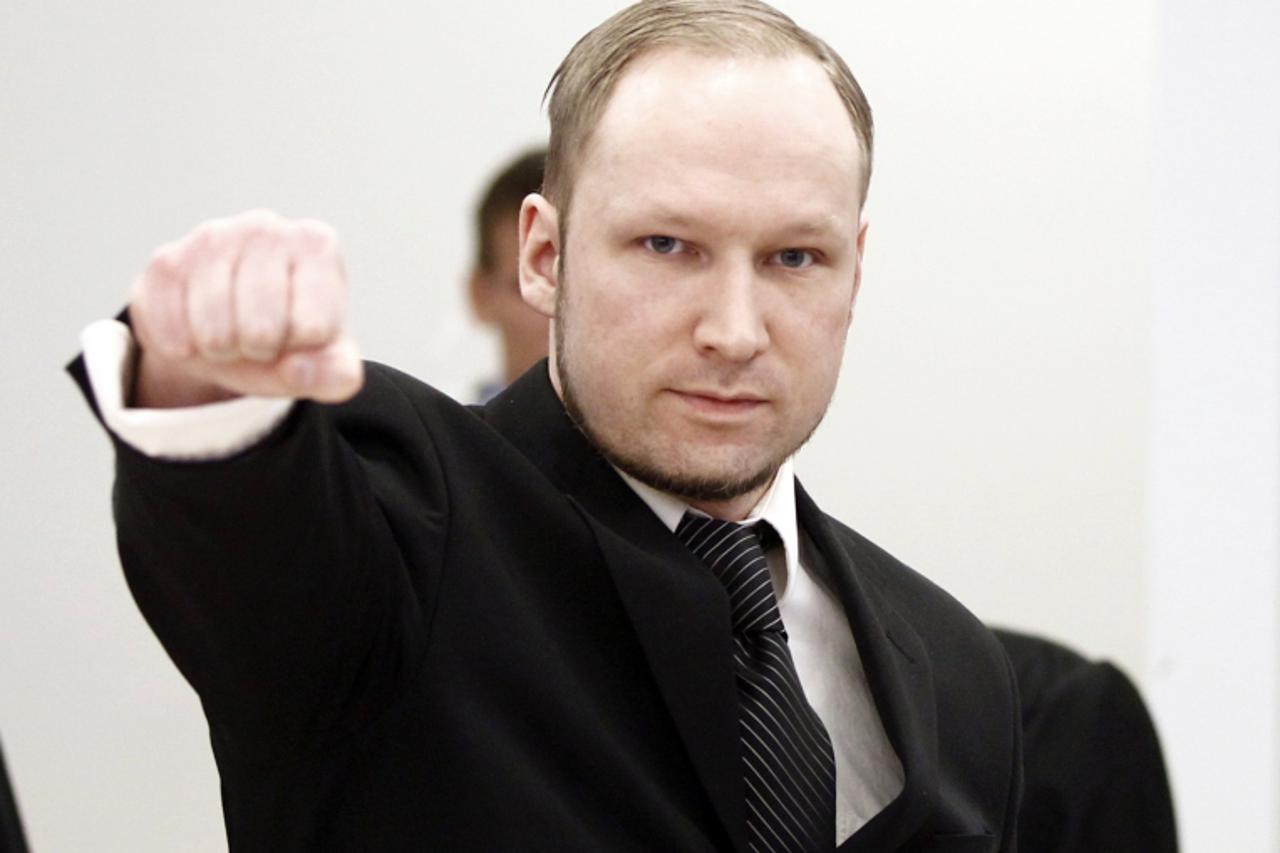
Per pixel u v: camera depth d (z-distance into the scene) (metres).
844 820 2.16
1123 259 5.01
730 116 1.95
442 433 2.08
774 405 2.00
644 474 2.04
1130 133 4.99
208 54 4.61
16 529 4.57
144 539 1.62
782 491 2.24
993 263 4.99
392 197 4.69
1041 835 3.18
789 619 2.25
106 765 4.62
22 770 4.57
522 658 1.98
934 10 4.93
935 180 4.95
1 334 4.55
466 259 4.70
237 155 4.62
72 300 4.57
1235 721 4.33
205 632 1.70
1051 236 5.00
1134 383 5.02
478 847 1.90
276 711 1.79
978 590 5.02
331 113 4.66
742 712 2.06
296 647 1.74
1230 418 4.21
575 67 2.09
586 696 2.01
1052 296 5.01
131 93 4.59
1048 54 4.97
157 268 1.41
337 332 1.40
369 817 1.91
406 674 1.91
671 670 2.03
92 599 4.60
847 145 2.01
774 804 2.03
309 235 1.41
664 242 1.97
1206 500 4.28
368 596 1.80
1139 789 3.24
